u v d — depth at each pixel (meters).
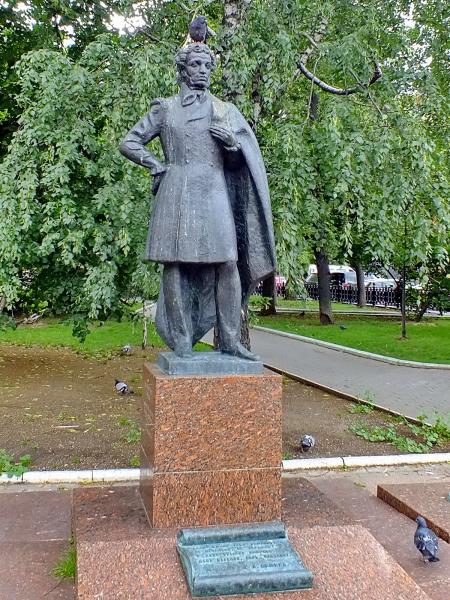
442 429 7.20
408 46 7.78
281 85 7.39
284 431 7.42
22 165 7.41
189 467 3.57
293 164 6.87
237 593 2.96
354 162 6.83
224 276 3.95
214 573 2.99
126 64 7.38
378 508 4.95
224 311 3.99
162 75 6.69
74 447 6.64
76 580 3.06
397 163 6.96
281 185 6.86
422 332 17.28
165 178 3.91
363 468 6.20
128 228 7.04
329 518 3.68
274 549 3.23
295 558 3.16
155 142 6.47
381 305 27.02
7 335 15.88
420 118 7.57
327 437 7.18
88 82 7.13
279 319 21.22
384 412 8.38
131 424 7.54
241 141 3.92
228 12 7.55
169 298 3.96
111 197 6.99
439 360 12.70
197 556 3.12
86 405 8.59
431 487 5.18
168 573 3.08
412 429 7.39
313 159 7.30
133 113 6.93
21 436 7.05
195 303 4.14
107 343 14.72
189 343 3.97
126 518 3.66
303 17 7.73
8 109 11.23
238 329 4.02
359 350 14.11
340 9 8.12
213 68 3.99
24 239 8.13
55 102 7.14
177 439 3.56
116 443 6.79
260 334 17.70
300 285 7.43
